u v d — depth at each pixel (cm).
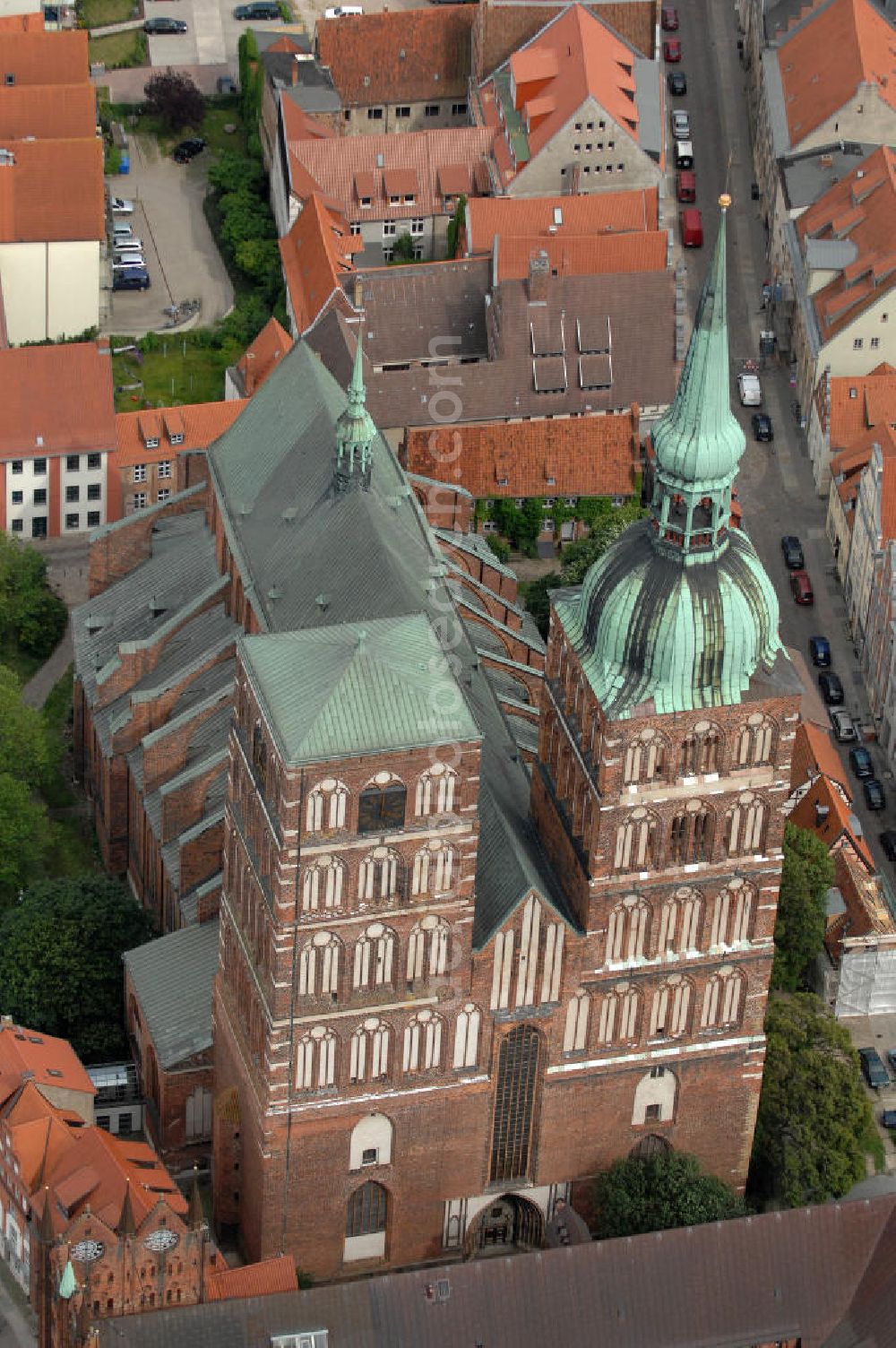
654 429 19925
